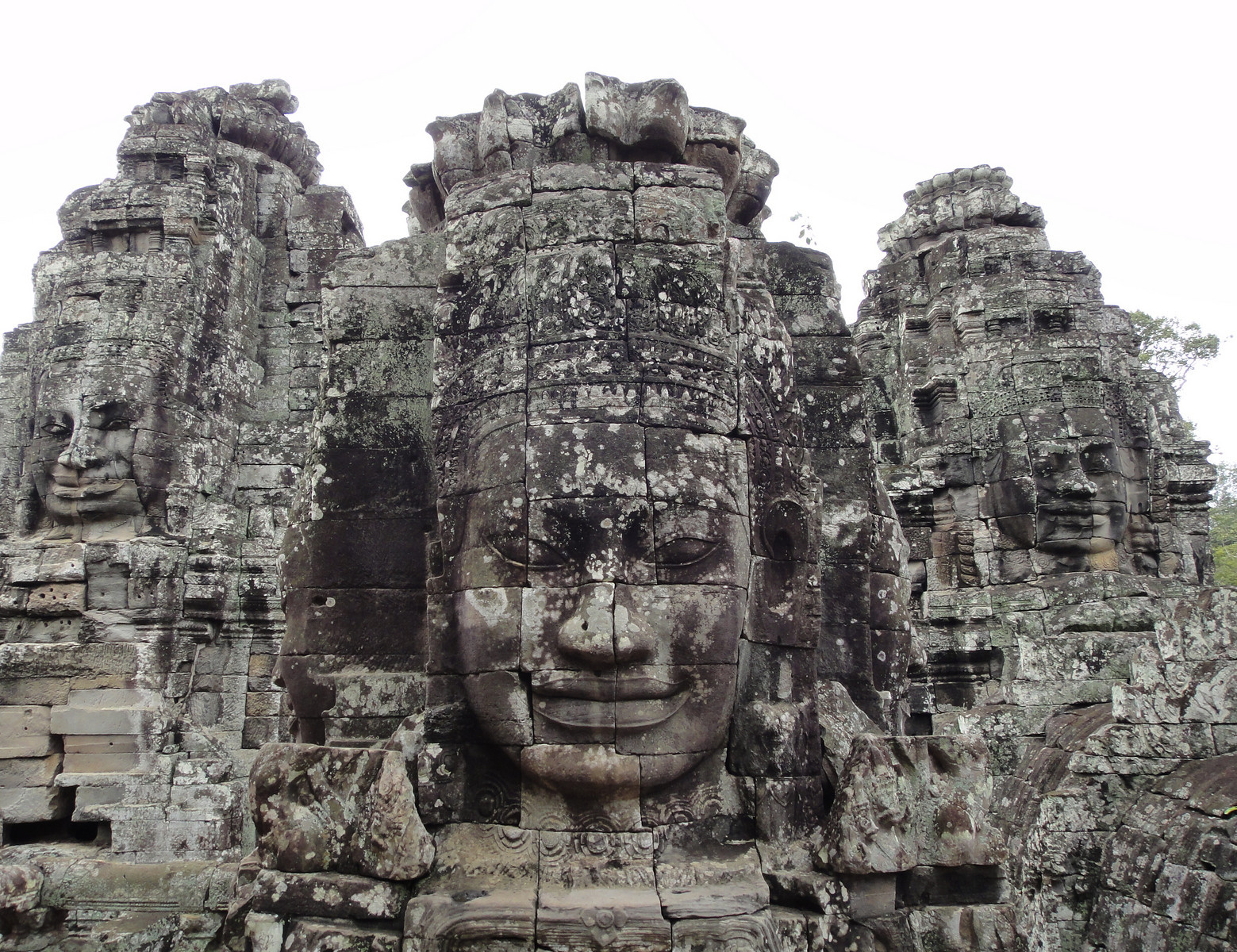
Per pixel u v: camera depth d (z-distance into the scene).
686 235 5.34
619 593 4.66
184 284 10.60
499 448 4.96
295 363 11.81
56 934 8.33
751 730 5.00
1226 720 7.31
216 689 10.11
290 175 12.78
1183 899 6.42
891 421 14.09
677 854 4.74
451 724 4.95
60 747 9.25
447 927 4.39
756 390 5.43
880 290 14.80
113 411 10.05
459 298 5.45
